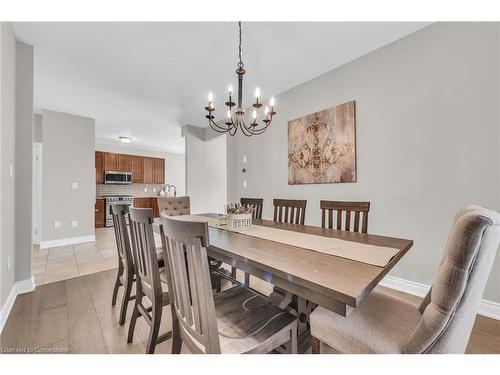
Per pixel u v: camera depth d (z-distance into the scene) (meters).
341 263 1.00
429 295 1.07
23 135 2.21
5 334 1.56
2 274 1.70
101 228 5.97
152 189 7.61
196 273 0.83
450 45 1.89
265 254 1.12
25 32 2.06
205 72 2.77
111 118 4.44
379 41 2.21
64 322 1.71
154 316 1.27
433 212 1.98
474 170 1.78
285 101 3.31
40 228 3.85
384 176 2.28
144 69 2.70
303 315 1.38
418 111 2.06
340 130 2.62
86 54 2.40
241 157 4.11
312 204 2.94
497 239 0.70
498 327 1.57
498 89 1.69
